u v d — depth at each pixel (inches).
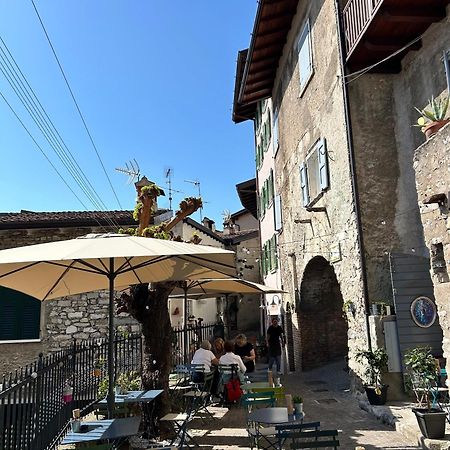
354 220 374.0
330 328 574.9
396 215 371.9
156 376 282.0
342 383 464.8
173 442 258.5
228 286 464.4
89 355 357.1
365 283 361.7
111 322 224.2
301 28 520.7
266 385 290.4
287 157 609.9
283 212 649.0
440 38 333.1
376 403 330.3
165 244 205.5
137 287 291.9
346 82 388.5
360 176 376.5
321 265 524.1
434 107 282.7
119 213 564.4
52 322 524.7
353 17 376.2
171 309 718.5
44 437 240.1
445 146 238.5
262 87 709.3
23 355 516.4
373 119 385.1
